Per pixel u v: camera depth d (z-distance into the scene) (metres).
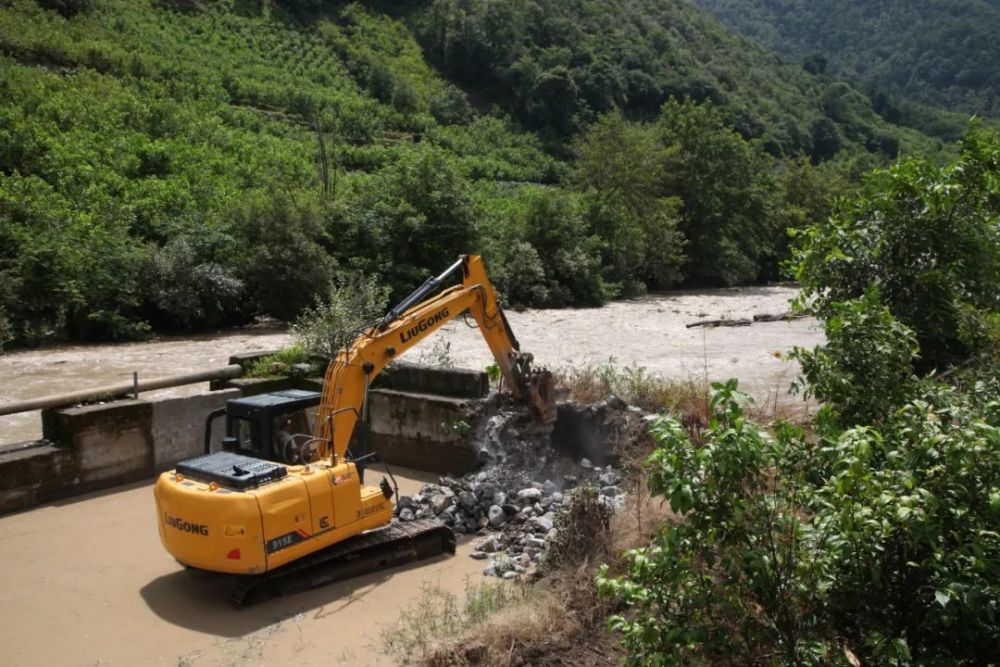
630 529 8.23
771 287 49.75
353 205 32.34
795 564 4.97
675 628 4.93
